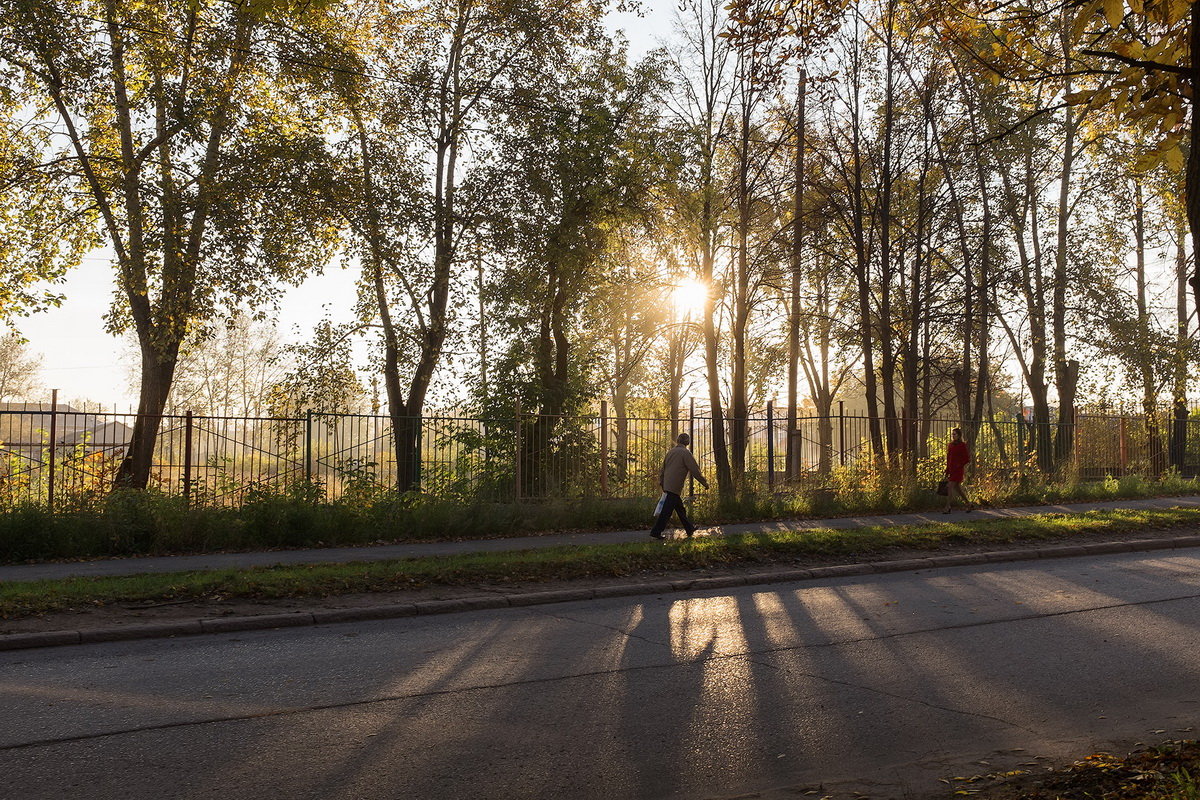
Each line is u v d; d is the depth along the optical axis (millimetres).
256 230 19516
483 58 23422
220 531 14539
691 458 16000
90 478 16141
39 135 20234
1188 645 8305
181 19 19594
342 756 5285
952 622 9438
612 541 15680
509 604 10602
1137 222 31328
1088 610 10102
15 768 5035
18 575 11594
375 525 16000
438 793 4738
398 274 22203
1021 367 30531
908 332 30375
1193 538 17031
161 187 18375
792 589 11836
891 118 26188
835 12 7559
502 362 22688
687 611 10203
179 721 5945
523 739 5617
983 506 22922
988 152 27312
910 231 28453
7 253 20422
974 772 4988
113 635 8578
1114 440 29156
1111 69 5539
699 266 26422
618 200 24109
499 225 22281
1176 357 28234
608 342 36875
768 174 26531
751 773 5070
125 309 20812
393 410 23500
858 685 6941
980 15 6469
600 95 24281
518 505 17938
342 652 8070
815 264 31094
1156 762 4578
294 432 17219
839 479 23172
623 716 6121
